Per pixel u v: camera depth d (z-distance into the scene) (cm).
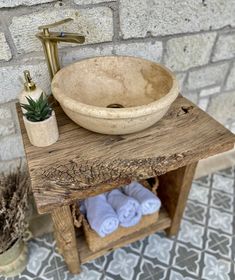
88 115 68
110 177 69
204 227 130
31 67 96
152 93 87
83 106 68
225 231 129
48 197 65
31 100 71
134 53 105
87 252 107
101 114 66
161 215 119
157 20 100
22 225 98
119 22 96
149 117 71
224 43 119
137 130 77
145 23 99
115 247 110
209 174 156
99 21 93
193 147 76
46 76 100
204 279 112
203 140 78
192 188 148
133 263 117
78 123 77
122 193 111
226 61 127
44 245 123
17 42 89
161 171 73
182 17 103
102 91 92
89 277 113
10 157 118
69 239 91
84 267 116
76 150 75
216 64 125
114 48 101
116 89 93
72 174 69
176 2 98
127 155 74
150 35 103
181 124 84
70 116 76
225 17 110
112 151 75
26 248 116
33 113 71
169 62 115
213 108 143
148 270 115
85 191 67
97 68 91
